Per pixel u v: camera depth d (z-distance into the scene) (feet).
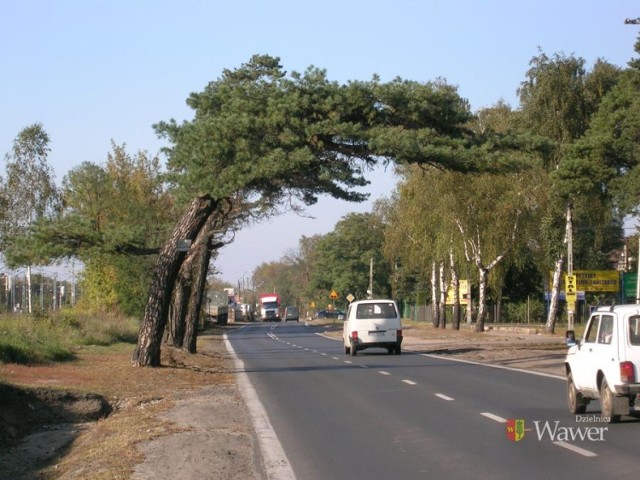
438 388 62.28
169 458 34.76
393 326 108.99
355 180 72.28
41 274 180.04
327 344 152.76
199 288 112.78
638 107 101.30
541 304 249.34
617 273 195.11
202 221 77.77
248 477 31.40
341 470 32.35
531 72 135.54
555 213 150.10
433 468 32.12
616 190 103.45
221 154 67.77
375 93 69.36
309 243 534.78
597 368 41.24
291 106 66.64
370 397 57.31
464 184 154.10
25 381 60.54
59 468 35.27
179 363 86.63
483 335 163.22
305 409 51.57
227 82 75.82
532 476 29.99
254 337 192.44
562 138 132.57
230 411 51.13
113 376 69.15
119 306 164.86
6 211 170.91
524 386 62.59
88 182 152.56
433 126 73.00
